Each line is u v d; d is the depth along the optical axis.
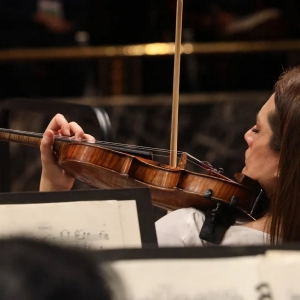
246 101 13.14
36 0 13.62
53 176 5.80
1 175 7.53
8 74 13.33
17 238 1.55
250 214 5.07
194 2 14.10
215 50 13.35
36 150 11.91
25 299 1.43
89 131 10.41
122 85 13.24
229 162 13.13
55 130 6.08
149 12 14.09
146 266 2.75
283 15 14.30
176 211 5.14
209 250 2.81
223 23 14.06
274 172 4.96
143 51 13.09
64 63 13.48
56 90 13.58
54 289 1.45
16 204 3.78
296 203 4.59
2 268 1.47
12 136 6.26
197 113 13.05
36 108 7.39
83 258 1.53
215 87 13.95
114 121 12.85
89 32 14.13
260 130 5.04
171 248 2.81
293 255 2.76
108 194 3.82
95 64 13.52
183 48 13.34
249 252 2.82
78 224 3.73
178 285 2.70
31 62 13.37
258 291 2.69
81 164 5.45
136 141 12.92
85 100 12.73
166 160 8.53
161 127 13.00
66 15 14.09
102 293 1.47
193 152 13.09
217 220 4.93
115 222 3.75
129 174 5.30
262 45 13.37
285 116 4.69
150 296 2.67
